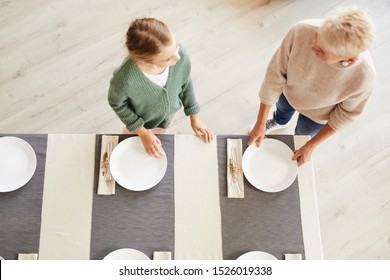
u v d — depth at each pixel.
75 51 2.52
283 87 1.65
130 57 1.28
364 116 2.44
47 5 2.62
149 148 1.44
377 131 2.41
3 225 1.34
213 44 2.58
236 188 1.41
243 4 2.68
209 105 2.44
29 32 2.55
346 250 2.17
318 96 1.46
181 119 2.38
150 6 2.65
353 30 1.07
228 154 1.46
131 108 1.54
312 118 1.69
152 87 1.39
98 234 1.35
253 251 1.34
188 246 1.35
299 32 1.30
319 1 2.69
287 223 1.39
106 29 2.58
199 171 1.44
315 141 1.50
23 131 2.33
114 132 2.35
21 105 2.38
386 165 2.34
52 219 1.36
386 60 2.57
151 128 1.75
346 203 2.26
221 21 2.64
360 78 1.27
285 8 2.68
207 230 1.37
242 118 2.42
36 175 1.40
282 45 1.40
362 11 1.09
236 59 2.55
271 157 1.47
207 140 1.48
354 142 2.38
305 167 1.45
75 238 1.34
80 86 2.44
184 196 1.41
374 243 2.19
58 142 1.45
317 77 1.37
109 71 2.48
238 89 2.48
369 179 2.31
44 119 2.36
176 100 1.60
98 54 2.52
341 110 1.47
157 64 1.23
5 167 1.39
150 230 1.36
